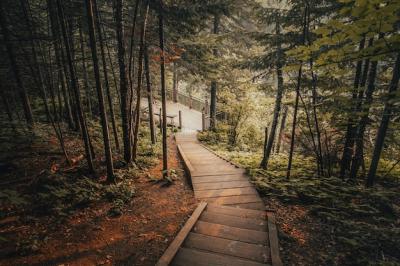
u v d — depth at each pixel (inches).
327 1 283.6
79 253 167.2
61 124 435.2
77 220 209.0
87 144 287.7
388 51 112.4
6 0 335.3
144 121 700.7
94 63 246.4
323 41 117.3
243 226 203.3
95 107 556.4
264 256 162.7
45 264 154.1
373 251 164.2
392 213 217.5
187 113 933.2
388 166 351.6
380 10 96.7
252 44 606.9
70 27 371.6
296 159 458.9
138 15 355.9
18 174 273.6
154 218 219.6
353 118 253.0
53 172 273.3
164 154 319.6
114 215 221.9
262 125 667.4
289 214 224.2
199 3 293.6
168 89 1083.3
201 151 484.4
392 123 227.6
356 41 113.6
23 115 418.6
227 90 629.3
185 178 335.6
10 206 212.4
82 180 267.7
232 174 332.8
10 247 167.0
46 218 205.8
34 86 431.8
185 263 153.8
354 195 242.1
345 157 301.0
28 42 383.6
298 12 323.9
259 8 366.3
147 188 289.6
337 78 302.5
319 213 211.5
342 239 176.7
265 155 398.9
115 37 385.1
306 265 154.6
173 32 366.0
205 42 483.2
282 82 377.7
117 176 302.0
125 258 163.8
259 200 254.7
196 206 242.5
